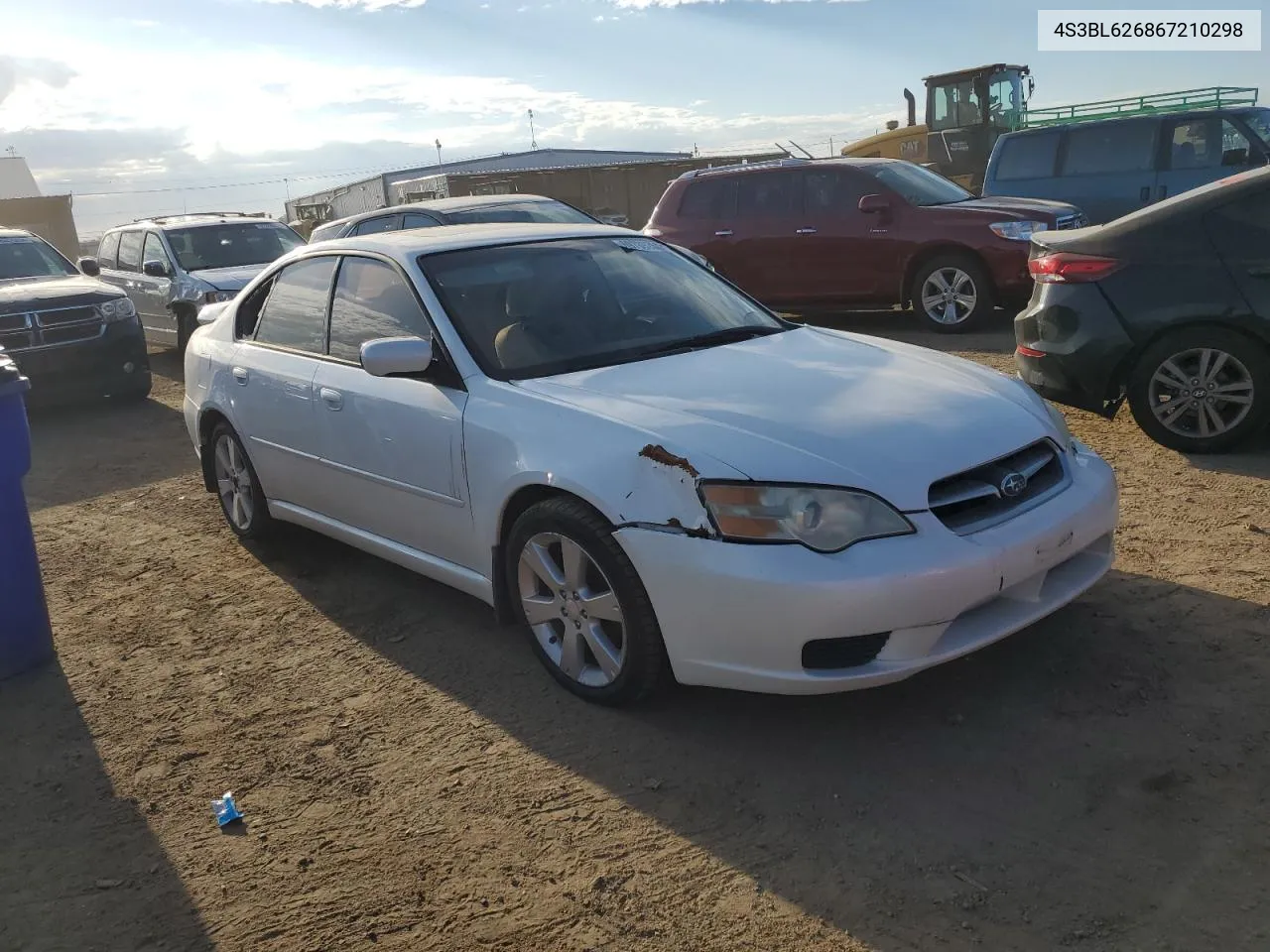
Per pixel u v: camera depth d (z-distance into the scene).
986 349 9.11
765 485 2.98
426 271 4.16
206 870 2.90
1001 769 3.01
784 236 10.79
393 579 4.91
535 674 3.85
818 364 3.85
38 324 9.16
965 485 3.14
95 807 3.24
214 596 4.89
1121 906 2.44
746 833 2.84
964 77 17.42
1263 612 3.75
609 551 3.25
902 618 2.92
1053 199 12.00
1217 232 5.45
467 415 3.72
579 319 4.14
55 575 5.37
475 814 3.04
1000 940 2.38
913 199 10.28
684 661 3.15
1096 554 3.55
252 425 4.97
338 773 3.33
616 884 2.70
